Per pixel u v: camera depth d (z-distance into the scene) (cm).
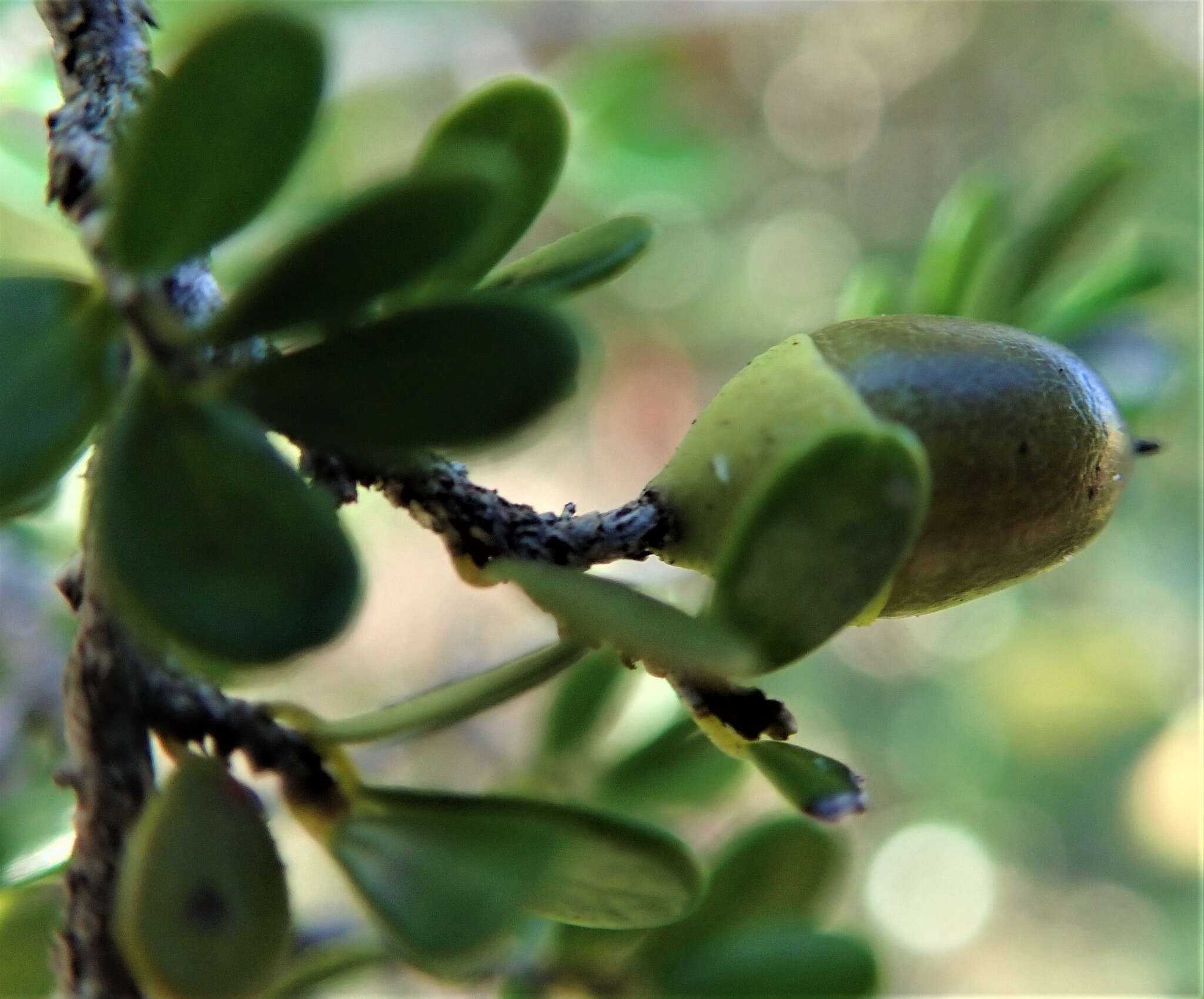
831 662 67
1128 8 70
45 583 22
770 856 17
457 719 14
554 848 14
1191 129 64
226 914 14
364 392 13
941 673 69
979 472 15
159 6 26
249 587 13
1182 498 60
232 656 13
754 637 14
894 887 65
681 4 37
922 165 77
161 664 14
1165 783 66
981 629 69
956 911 66
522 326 13
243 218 13
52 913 16
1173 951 65
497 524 14
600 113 33
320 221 12
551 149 15
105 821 14
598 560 15
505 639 49
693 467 15
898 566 13
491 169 13
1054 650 67
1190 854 66
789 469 13
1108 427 15
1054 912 67
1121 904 67
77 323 13
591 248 15
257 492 13
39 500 14
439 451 13
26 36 25
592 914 15
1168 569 62
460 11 36
